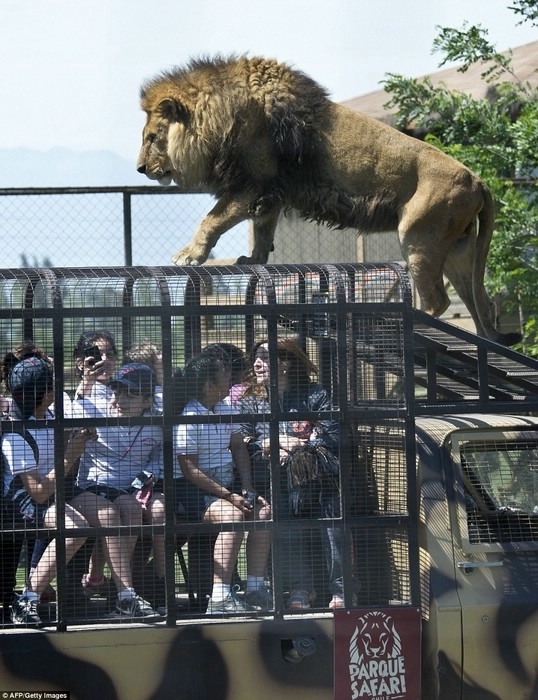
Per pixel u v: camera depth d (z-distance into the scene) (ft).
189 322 28.48
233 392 28.19
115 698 26.63
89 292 28.04
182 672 26.96
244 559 28.37
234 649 27.20
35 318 27.09
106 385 27.73
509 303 63.82
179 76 41.50
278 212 41.50
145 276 28.37
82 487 28.04
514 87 68.49
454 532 28.63
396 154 40.68
